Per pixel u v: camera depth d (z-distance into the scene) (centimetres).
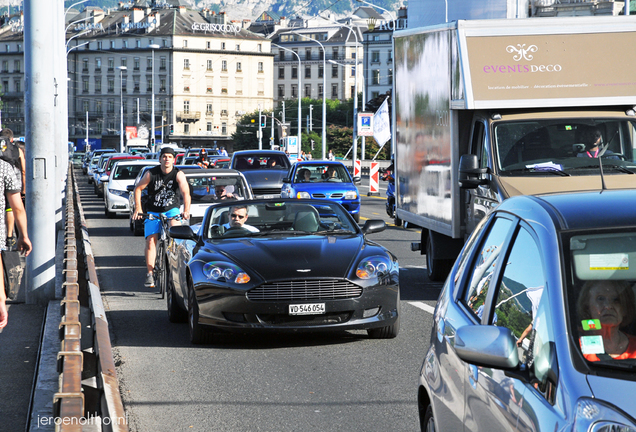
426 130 1571
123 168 3647
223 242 1150
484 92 1304
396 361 974
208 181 2142
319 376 909
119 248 2344
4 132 1755
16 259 856
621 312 386
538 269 421
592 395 335
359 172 5172
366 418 748
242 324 1030
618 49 1338
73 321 767
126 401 821
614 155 1273
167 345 1088
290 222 1210
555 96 1306
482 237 530
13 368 941
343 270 1045
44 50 1371
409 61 1692
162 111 19712
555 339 373
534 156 1273
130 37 19950
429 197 1564
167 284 1281
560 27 1341
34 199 1363
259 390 855
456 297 525
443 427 484
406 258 2062
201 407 796
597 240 411
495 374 405
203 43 19862
